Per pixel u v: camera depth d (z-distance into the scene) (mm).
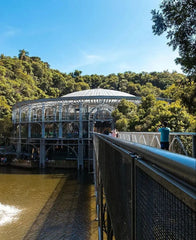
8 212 20391
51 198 24438
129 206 2281
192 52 8242
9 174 37562
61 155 46188
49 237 15641
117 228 3301
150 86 104250
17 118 52188
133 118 29984
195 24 7934
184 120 19391
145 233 1646
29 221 18406
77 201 23406
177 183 998
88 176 35875
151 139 10391
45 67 156375
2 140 57281
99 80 152875
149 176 1528
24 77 112812
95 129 44844
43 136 43531
